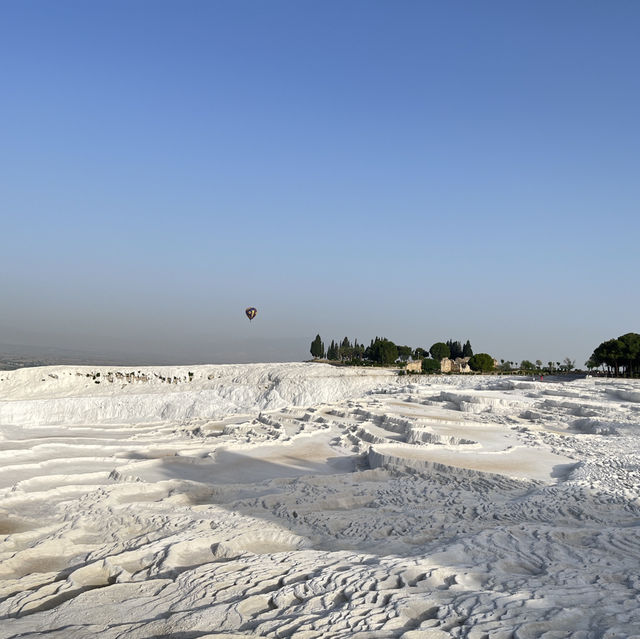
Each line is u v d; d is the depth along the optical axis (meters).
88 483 26.09
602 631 8.92
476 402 45.94
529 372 95.12
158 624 10.33
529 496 20.11
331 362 133.50
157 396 69.31
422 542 15.91
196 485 24.23
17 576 14.88
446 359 118.75
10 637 10.09
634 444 30.03
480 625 9.32
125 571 13.83
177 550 15.16
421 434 32.84
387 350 125.38
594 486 20.64
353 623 9.80
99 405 66.69
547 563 12.93
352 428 38.88
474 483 22.72
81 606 11.47
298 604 11.00
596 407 40.41
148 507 20.52
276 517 18.94
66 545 16.91
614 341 86.69
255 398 73.81
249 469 28.31
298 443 34.97
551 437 32.59
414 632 9.14
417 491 21.70
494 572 12.34
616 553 13.60
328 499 20.77
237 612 10.59
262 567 13.20
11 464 29.20
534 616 9.63
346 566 13.02
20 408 63.88
